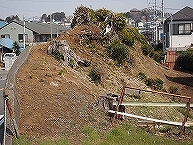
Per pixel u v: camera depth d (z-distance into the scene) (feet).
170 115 32.55
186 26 90.12
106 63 41.27
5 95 19.67
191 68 71.77
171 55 75.00
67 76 30.45
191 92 49.62
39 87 26.40
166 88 49.01
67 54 35.42
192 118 34.76
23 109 22.90
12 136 19.70
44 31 119.55
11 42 103.86
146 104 26.63
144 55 62.34
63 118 23.06
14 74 26.13
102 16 50.19
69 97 26.21
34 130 20.94
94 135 21.81
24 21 110.93
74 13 48.78
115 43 46.50
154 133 25.67
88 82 32.30
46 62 32.55
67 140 20.45
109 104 26.55
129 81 40.19
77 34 42.70
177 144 23.47
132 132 24.09
